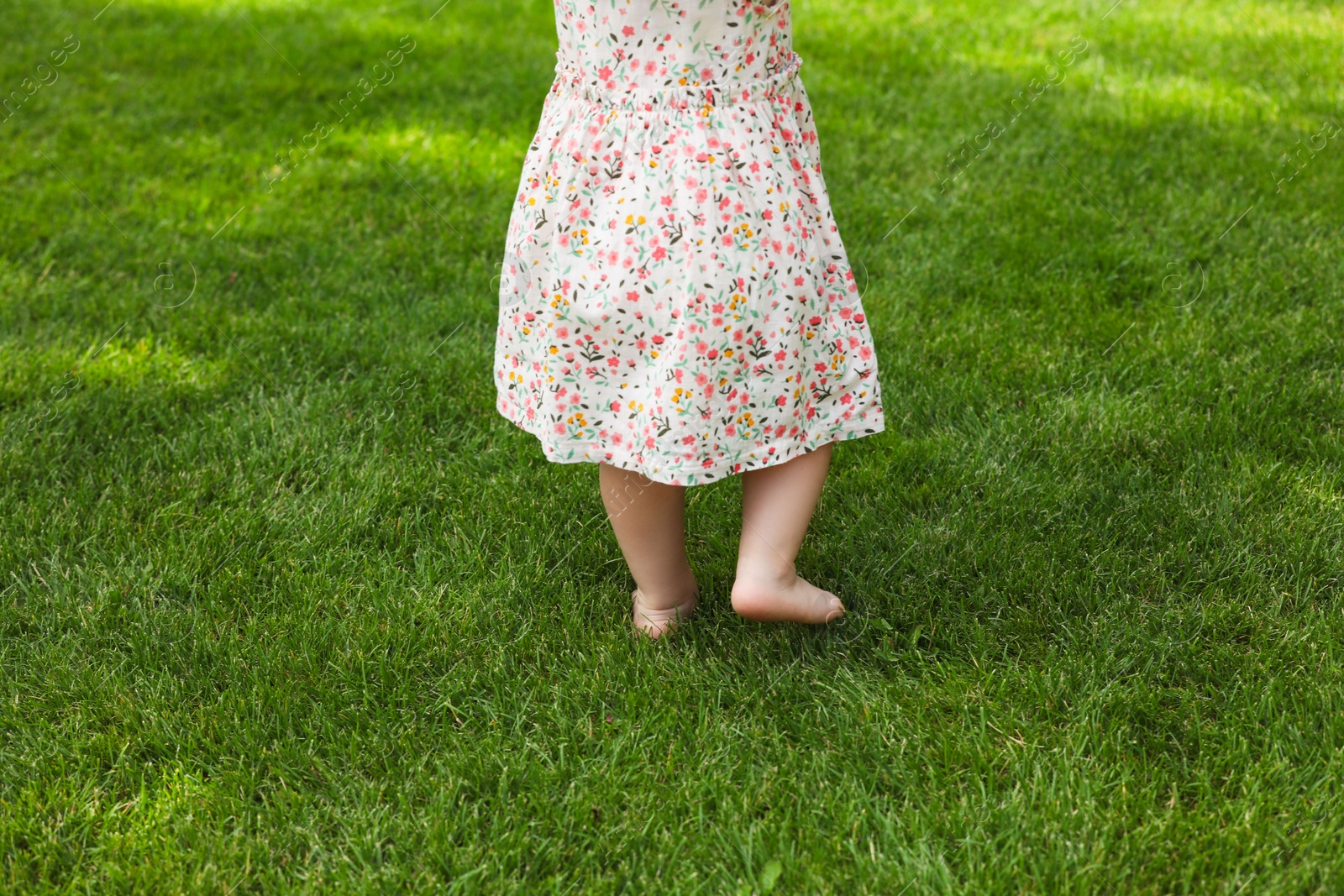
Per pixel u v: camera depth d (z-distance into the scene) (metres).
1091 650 1.97
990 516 2.32
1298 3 5.99
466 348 3.04
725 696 1.94
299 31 6.00
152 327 3.21
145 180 4.15
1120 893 1.52
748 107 1.68
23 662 2.06
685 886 1.60
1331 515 2.26
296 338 3.10
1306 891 1.52
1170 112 4.49
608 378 1.79
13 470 2.56
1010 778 1.73
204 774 1.83
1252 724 1.78
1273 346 2.87
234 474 2.56
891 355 2.92
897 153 4.21
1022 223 3.62
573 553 2.30
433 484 2.51
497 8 6.45
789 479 1.86
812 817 1.68
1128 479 2.43
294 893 1.59
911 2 6.35
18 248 3.63
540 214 1.76
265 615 2.15
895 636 2.06
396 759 1.84
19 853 1.66
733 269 1.68
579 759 1.81
